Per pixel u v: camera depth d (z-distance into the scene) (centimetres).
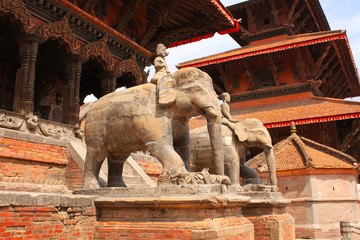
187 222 683
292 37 3525
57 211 695
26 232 628
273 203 1173
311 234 1925
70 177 1220
